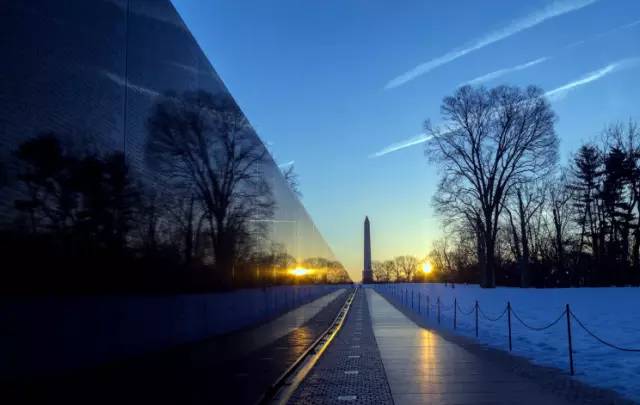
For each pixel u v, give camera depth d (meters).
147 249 12.43
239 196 20.95
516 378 11.00
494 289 51.84
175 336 14.14
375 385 10.46
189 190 15.39
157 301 12.97
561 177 64.06
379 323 25.67
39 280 8.43
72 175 9.37
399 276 168.88
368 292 77.62
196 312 15.91
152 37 12.93
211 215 17.44
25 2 8.16
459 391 9.77
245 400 8.60
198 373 10.84
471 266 86.50
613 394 9.36
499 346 16.28
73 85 9.41
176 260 14.29
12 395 7.70
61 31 9.07
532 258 68.25
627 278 57.41
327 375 11.66
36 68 8.41
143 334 12.13
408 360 13.70
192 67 15.88
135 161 11.87
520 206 59.53
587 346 14.95
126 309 11.29
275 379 10.53
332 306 41.75
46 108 8.66
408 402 8.98
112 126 10.83
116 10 11.05
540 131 50.25
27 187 8.20
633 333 17.20
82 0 9.73
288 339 18.22
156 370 10.83
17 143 7.97
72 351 9.26
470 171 52.94
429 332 21.11
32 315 8.24
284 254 32.94
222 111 18.77
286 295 33.78
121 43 11.27
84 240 9.73
